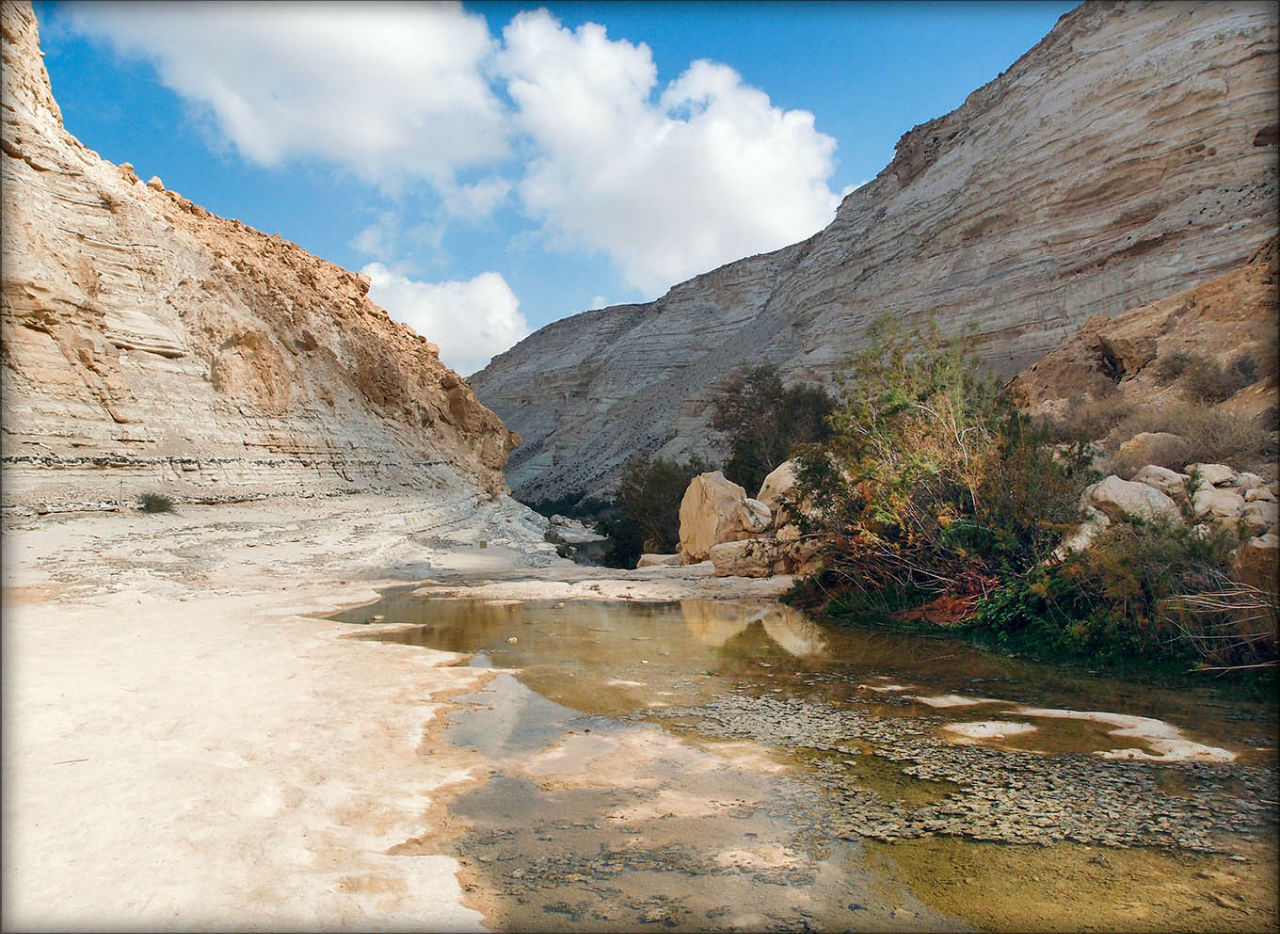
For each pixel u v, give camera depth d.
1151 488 10.56
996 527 11.24
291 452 27.20
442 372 48.22
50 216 21.80
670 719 6.52
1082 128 48.66
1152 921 3.38
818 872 3.83
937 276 55.53
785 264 110.31
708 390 74.81
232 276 30.03
